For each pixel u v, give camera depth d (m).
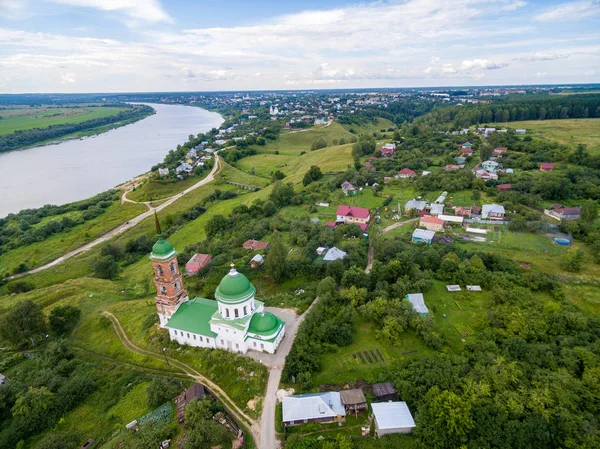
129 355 85.44
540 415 59.12
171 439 62.00
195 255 130.75
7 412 71.62
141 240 167.12
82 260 157.25
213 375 75.31
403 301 90.44
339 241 131.62
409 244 126.62
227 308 78.56
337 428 62.72
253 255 126.88
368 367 75.69
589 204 127.44
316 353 79.06
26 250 177.00
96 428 67.25
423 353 79.00
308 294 102.00
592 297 92.56
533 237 125.75
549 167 182.38
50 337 96.38
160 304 86.81
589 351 71.44
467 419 57.91
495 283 98.50
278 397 68.81
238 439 60.97
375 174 196.25
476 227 135.25
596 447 53.31
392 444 58.91
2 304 118.44
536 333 79.56
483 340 79.50
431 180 177.62
